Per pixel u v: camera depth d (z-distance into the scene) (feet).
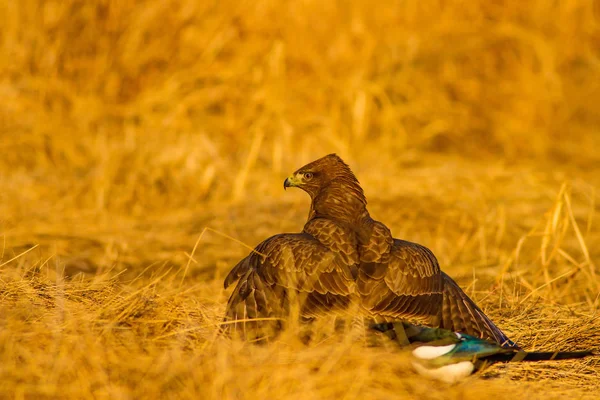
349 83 87.30
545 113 95.81
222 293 48.49
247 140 80.79
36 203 66.90
